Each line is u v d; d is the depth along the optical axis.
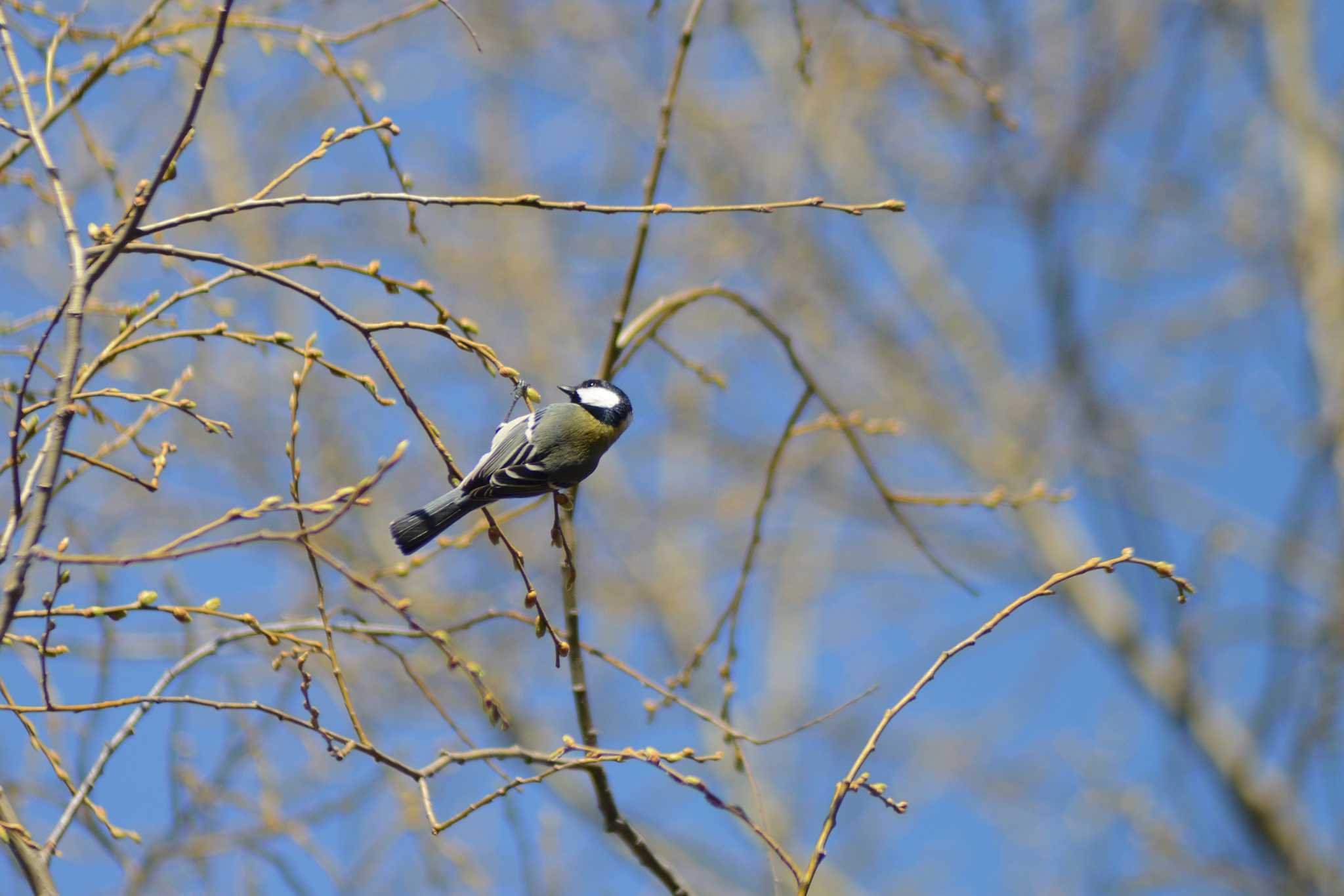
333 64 6.74
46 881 4.89
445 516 6.83
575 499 7.54
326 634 5.28
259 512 4.29
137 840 5.18
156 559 4.21
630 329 7.72
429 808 5.29
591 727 7.11
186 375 5.04
